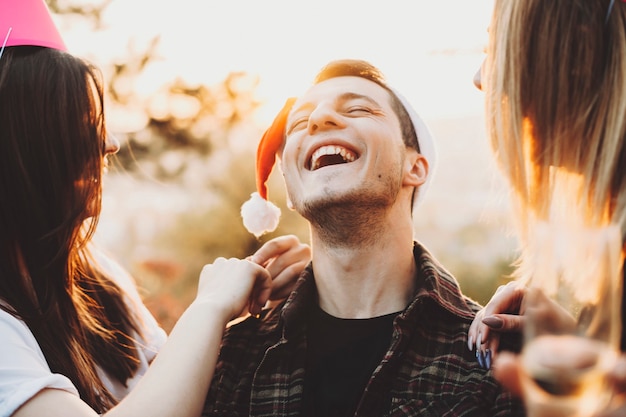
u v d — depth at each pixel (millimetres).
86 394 1235
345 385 1110
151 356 1494
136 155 3953
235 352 1210
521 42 948
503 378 774
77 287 1384
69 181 1271
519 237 979
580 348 740
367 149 1113
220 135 3988
